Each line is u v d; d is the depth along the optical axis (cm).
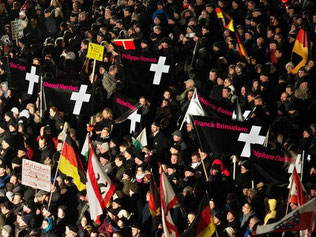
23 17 4759
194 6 4291
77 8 4800
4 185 3319
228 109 3061
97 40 4147
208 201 2483
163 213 2556
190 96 3388
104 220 2898
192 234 2472
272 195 2747
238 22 4284
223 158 3023
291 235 2573
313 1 4200
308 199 2588
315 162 2891
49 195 3077
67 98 3391
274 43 3791
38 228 2938
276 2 4397
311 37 3925
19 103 3975
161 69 3469
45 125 3634
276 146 3055
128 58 3484
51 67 4097
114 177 3077
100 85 3753
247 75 3569
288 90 3388
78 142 3409
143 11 4316
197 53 3800
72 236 2833
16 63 3662
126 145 3111
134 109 3369
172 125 3400
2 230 3038
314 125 3091
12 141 3566
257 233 2361
